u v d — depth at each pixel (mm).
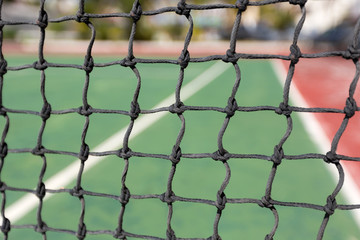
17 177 2766
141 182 2717
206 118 4402
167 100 5750
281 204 1014
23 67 1074
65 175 2795
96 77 7684
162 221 2238
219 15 17016
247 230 2146
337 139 941
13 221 2199
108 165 2967
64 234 2088
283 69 9047
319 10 18078
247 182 2717
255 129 4055
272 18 19203
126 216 2285
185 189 2623
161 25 17000
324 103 5832
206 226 2188
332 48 12883
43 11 1008
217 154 1017
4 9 16219
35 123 4203
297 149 3504
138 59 1000
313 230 2148
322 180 2750
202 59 961
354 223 2201
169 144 3582
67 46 14016
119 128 4023
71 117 4402
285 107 948
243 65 9648
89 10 15211
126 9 15344
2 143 1146
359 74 874
